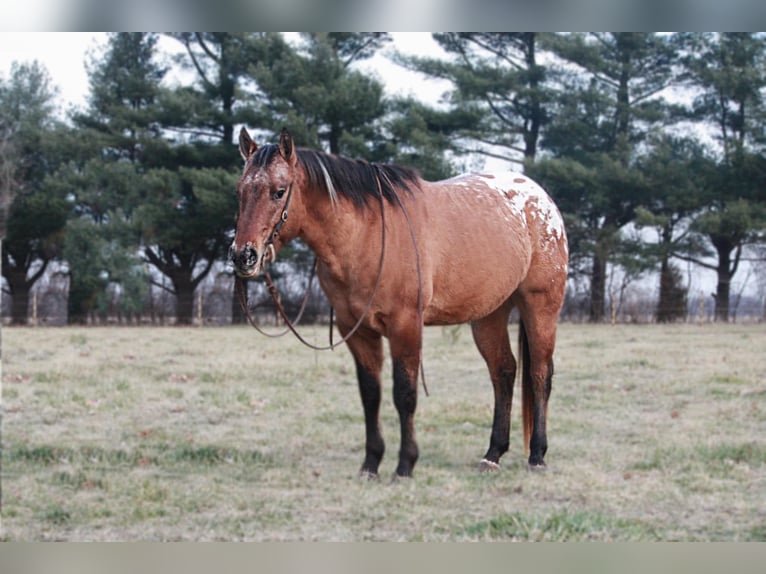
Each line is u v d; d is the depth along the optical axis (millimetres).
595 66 29391
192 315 29438
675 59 29750
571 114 30016
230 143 29984
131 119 29328
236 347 16703
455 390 10961
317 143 27250
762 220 27703
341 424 8625
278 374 12156
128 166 28516
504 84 30016
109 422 8703
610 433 8039
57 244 30203
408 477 6227
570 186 29219
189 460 6992
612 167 28438
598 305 28922
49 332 22578
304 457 7117
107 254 28000
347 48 30734
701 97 30344
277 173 5605
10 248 30453
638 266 28297
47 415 9000
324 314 28453
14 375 11656
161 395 10234
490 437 7523
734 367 12656
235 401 9891
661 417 8781
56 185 28734
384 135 29719
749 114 29688
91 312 28797
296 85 28281
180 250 30312
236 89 28266
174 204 28844
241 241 5492
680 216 30297
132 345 17344
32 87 30703
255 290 29375
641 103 30562
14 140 29797
